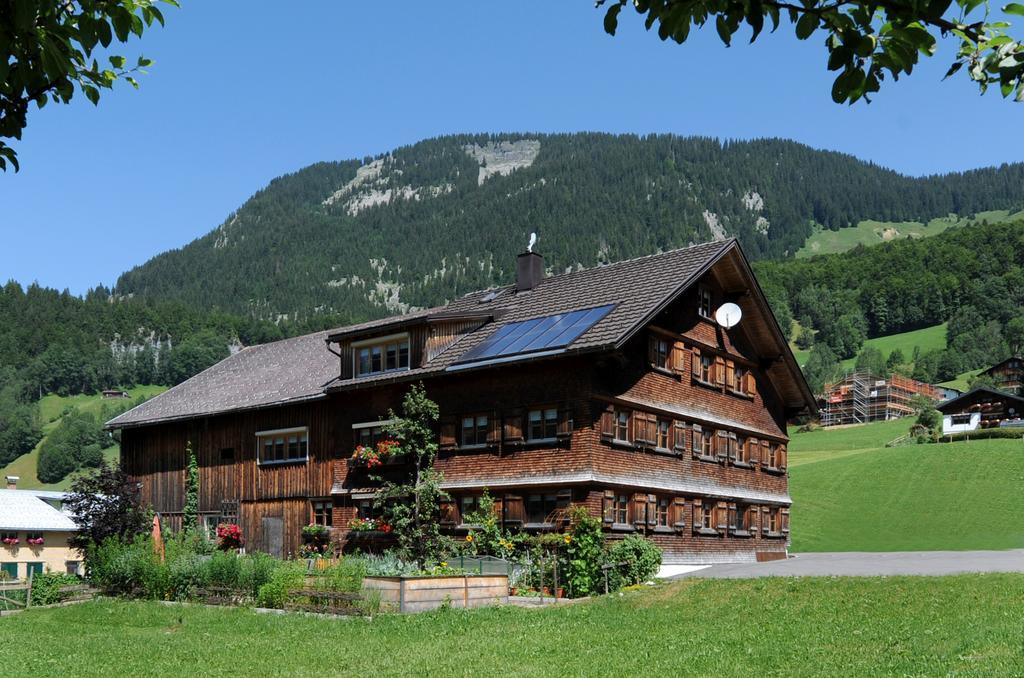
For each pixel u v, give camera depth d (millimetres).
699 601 21969
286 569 26797
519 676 15750
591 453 28938
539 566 27672
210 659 18766
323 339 45031
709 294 36219
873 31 5715
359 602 23828
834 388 150500
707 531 34094
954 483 70938
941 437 94438
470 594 24812
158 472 43656
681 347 34031
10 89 6641
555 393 30016
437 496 31391
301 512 37500
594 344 28734
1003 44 5422
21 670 17969
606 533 28953
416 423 32062
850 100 5918
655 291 31719
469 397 32375
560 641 18750
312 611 24859
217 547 36000
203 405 42875
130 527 38531
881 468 77938
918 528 59656
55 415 184625
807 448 111000
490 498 30562
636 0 5871
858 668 14484
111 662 18719
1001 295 194125
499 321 35344
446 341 34625
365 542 34312
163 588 30062
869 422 143500
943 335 195250
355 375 36656
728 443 36375
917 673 13797
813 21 5758
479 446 31734
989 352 174250
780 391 41156
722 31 5863
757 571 27703
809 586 21891
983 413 107125
